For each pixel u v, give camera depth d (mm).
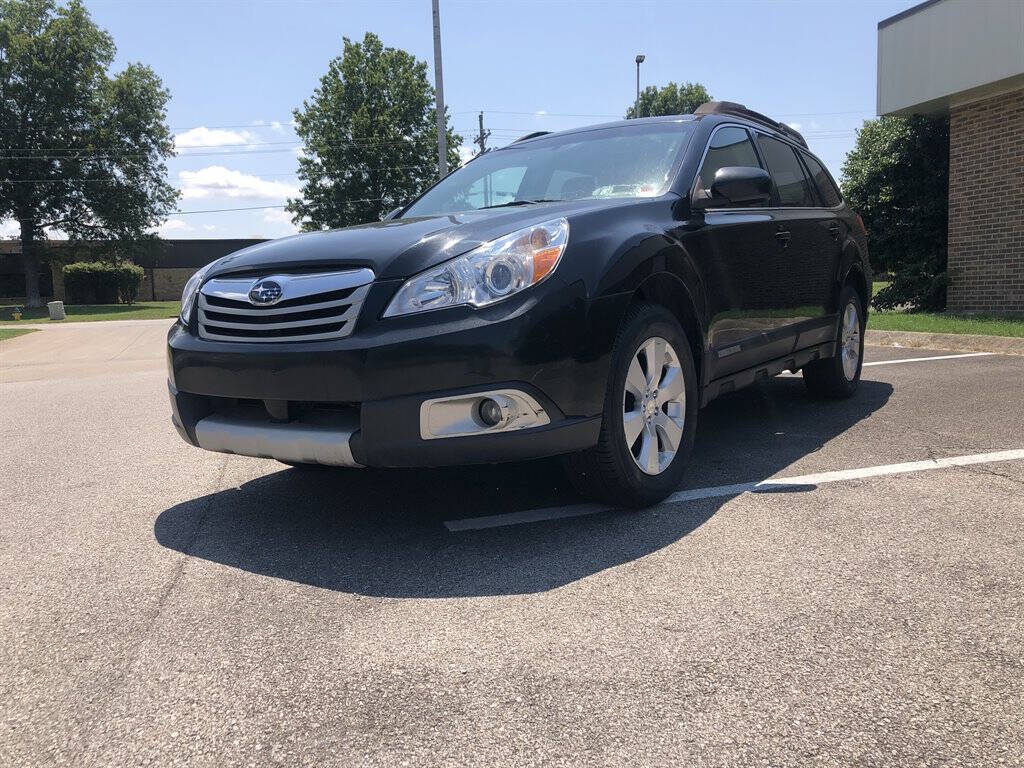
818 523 2957
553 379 2705
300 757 1653
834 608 2250
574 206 3246
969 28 9898
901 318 10117
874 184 13922
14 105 45625
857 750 1616
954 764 1564
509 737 1696
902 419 4699
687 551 2723
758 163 4438
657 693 1846
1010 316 9836
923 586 2381
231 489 3830
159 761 1656
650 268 3092
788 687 1854
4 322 33531
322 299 2766
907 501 3178
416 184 45438
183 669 2041
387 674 1980
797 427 4621
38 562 2887
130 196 47719
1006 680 1856
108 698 1914
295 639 2189
